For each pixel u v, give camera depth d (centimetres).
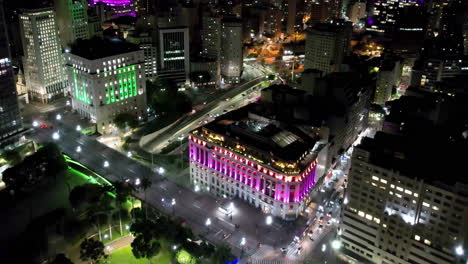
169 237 19650
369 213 19062
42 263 19100
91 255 18238
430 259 17538
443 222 16762
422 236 17550
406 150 19088
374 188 18512
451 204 16338
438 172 17575
